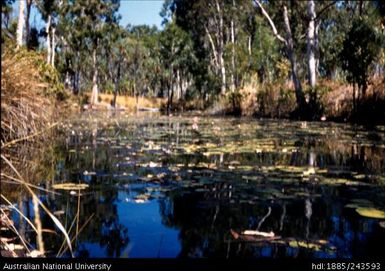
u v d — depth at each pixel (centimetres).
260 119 1486
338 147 571
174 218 237
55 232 215
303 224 227
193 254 182
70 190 305
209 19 3042
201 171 383
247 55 2630
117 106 3791
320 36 2789
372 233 211
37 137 543
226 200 276
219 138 702
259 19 2648
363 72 1081
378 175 366
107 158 464
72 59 3597
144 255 182
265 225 224
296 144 605
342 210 251
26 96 502
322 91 1364
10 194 289
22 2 1038
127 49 4281
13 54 498
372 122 1070
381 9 1054
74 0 3284
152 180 342
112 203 268
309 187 316
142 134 795
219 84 2917
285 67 2414
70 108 1298
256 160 456
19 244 199
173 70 4084
